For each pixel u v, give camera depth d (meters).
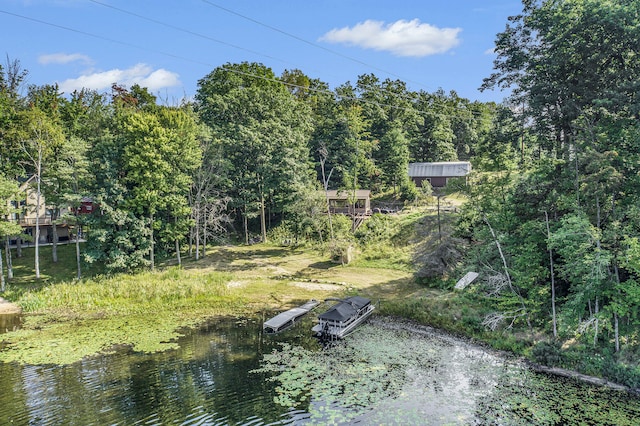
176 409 20.02
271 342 28.94
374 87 90.38
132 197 48.41
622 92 28.88
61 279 45.75
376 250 52.88
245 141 58.09
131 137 48.09
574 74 33.72
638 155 26.62
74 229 51.16
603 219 27.70
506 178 35.16
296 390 21.94
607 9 28.47
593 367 23.83
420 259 42.75
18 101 56.78
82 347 28.19
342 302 32.66
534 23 35.25
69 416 19.44
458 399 21.05
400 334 30.34
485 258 34.66
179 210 49.41
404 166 71.56
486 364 25.27
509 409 20.08
